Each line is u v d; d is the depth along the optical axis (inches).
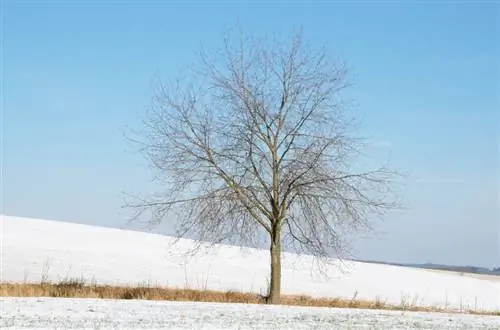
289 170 925.2
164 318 649.6
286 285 1541.6
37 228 2345.0
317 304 1080.8
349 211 917.2
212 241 948.6
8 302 741.3
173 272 1595.7
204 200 923.4
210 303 851.4
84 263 1619.1
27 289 1015.6
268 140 951.0
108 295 1015.6
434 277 2357.3
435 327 680.4
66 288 1064.2
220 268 1749.5
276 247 978.1
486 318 818.2
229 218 927.7
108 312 680.4
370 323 692.7
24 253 1697.8
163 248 2103.8
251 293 1179.3
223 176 936.3
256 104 938.7
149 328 571.8
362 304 1143.6
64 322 587.8
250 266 1854.1
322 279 1749.5
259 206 945.5
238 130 939.3
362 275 2033.7
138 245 2134.6
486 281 2498.8
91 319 615.8
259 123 948.6
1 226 2284.7
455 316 827.4
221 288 1357.0
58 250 1823.3
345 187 917.8
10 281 1210.6
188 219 933.8
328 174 917.8
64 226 2513.5
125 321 612.4
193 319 652.7
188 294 1067.9
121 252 1918.1
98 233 2375.7
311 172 918.4
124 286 1221.1
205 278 1528.1
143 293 1042.1
